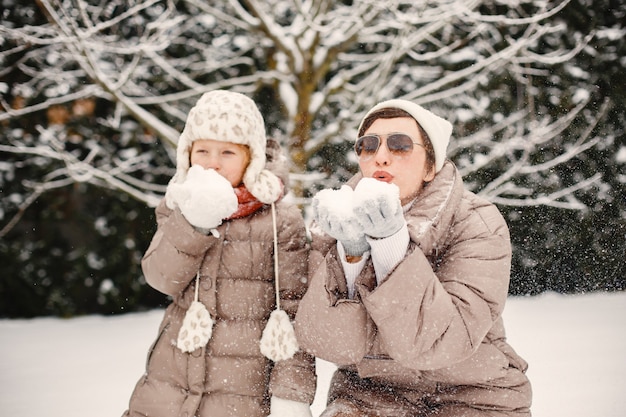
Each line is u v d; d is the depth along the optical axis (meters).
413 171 1.93
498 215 1.93
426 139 1.97
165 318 2.08
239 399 1.93
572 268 7.26
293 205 2.21
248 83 8.05
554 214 7.34
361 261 1.67
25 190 7.83
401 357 1.67
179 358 1.97
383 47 8.07
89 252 7.95
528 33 6.36
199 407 1.92
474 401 1.87
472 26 7.45
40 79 7.40
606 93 7.72
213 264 2.01
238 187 2.13
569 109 7.68
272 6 7.47
